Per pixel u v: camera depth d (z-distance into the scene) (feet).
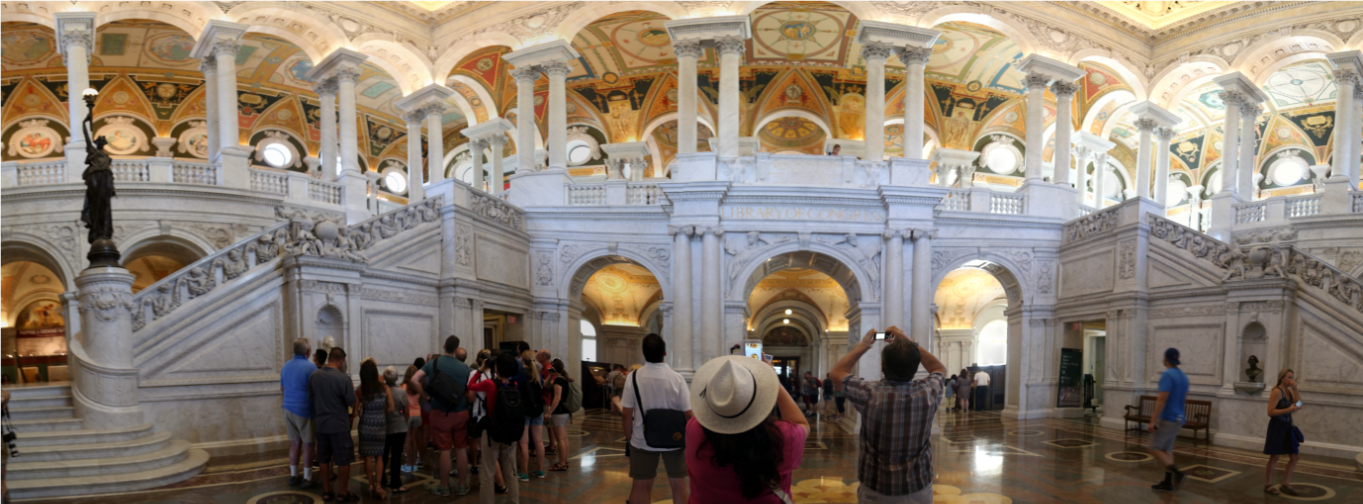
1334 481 31.27
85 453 29.78
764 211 56.85
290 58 75.66
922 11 62.85
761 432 10.37
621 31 72.33
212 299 36.88
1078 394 60.08
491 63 74.54
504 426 23.12
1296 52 64.18
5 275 68.74
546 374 32.91
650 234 58.70
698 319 55.93
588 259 59.26
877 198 56.70
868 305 56.39
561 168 61.11
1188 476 32.14
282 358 39.24
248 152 56.54
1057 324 60.39
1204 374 46.47
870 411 13.55
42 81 74.38
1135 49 70.69
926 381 13.92
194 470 30.78
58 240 53.21
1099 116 84.99
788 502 10.52
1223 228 63.77
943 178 86.84
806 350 101.35
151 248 54.49
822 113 84.12
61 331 71.77
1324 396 39.47
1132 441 43.80
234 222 54.70
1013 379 61.46
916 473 13.62
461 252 50.78
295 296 39.29
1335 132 60.49
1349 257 55.88
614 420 56.54
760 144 89.30
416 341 47.50
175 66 76.02
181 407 35.19
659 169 91.40
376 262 44.32
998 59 76.28
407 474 31.09
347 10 64.08
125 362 33.42
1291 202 60.03
